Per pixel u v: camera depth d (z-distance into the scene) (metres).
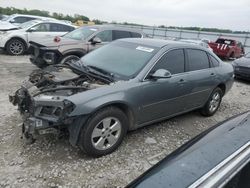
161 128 5.13
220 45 20.73
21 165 3.58
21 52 12.53
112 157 3.94
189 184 1.76
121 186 3.36
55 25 13.09
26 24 13.45
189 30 35.03
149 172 2.08
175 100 4.85
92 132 3.69
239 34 28.78
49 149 3.97
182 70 4.96
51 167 3.58
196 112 6.29
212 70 5.68
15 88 6.80
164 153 4.22
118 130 4.02
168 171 1.98
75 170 3.57
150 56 4.54
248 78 10.76
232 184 1.70
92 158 3.86
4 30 12.34
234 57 21.31
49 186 3.24
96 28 9.41
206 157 2.02
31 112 3.64
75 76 4.19
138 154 4.10
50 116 3.52
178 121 5.60
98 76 4.29
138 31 10.20
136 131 4.85
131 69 4.38
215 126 2.69
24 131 3.77
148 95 4.27
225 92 6.29
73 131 3.62
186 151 2.22
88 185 3.32
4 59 11.20
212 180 1.72
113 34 9.51
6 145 4.01
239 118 2.70
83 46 8.65
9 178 3.33
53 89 3.67
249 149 1.98
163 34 37.34
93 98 3.62
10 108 5.38
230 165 1.83
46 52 8.03
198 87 5.29
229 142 2.15
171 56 4.76
